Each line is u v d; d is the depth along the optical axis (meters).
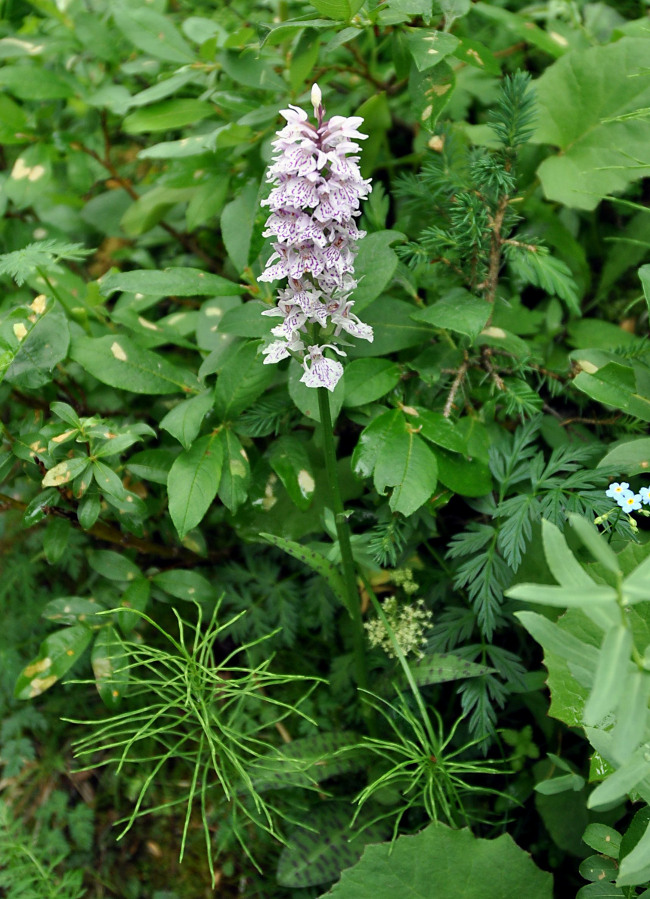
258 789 0.38
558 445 0.41
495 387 0.40
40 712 0.45
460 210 0.38
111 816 0.42
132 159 0.56
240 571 0.44
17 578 0.46
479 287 0.40
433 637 0.38
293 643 0.42
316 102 0.28
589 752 0.39
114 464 0.38
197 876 0.41
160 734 0.44
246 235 0.41
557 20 0.48
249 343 0.38
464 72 0.48
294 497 0.39
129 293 0.46
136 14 0.44
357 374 0.38
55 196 0.50
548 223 0.46
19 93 0.44
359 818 0.39
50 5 0.48
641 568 0.23
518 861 0.34
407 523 0.39
